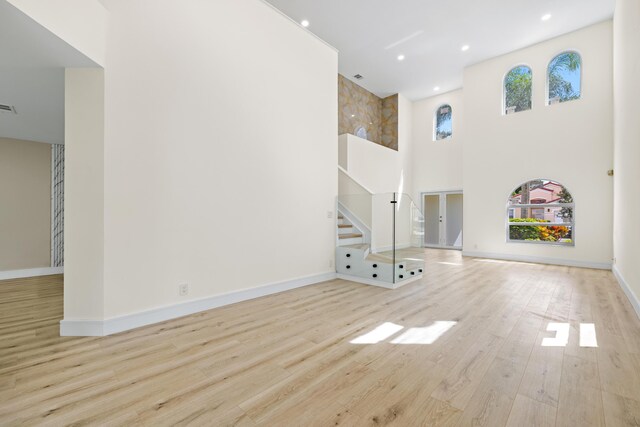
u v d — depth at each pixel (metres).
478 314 3.11
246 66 3.62
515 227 6.92
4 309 3.23
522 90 6.85
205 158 3.21
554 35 6.22
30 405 1.60
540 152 6.48
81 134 2.53
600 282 4.60
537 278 4.89
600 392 1.72
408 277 4.63
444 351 2.26
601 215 5.76
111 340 2.43
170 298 2.95
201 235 3.18
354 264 4.68
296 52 4.27
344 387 1.78
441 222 9.23
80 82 2.53
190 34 3.10
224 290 3.39
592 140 5.87
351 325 2.80
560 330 2.67
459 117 8.78
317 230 4.58
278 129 3.99
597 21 5.76
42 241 5.23
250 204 3.65
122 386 1.79
